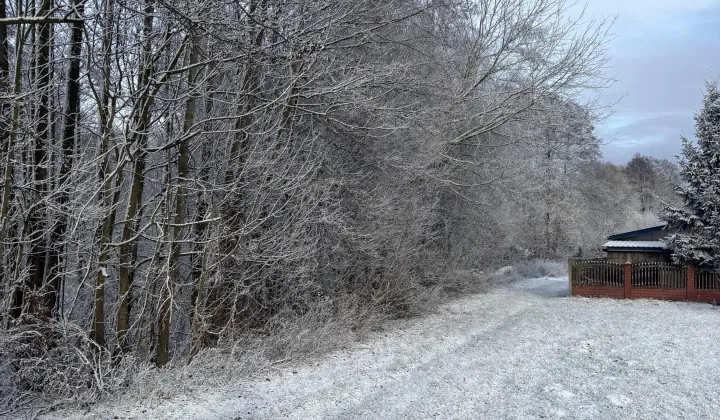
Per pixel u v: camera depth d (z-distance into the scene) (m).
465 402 6.44
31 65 8.15
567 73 18.16
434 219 16.06
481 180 18.44
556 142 23.08
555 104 18.98
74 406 6.37
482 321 13.21
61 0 7.39
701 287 17.72
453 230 19.25
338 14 9.95
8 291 6.92
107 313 8.81
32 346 6.73
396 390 6.96
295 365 8.44
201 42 8.48
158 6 6.98
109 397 6.53
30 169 7.64
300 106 10.05
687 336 11.30
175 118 9.32
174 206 8.66
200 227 9.39
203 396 6.66
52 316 7.89
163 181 9.59
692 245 17.38
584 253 37.47
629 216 46.66
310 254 10.12
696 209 18.30
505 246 25.23
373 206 11.73
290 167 9.52
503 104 17.72
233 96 9.48
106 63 7.48
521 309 15.72
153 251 8.91
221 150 9.58
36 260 7.85
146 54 7.55
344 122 11.55
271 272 9.54
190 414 5.95
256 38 9.24
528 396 6.71
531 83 17.80
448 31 17.78
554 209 36.53
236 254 9.01
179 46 8.39
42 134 7.63
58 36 8.84
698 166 18.20
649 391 6.98
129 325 9.06
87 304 8.54
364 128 11.68
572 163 38.56
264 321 10.27
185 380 7.04
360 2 10.01
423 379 7.55
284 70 9.79
